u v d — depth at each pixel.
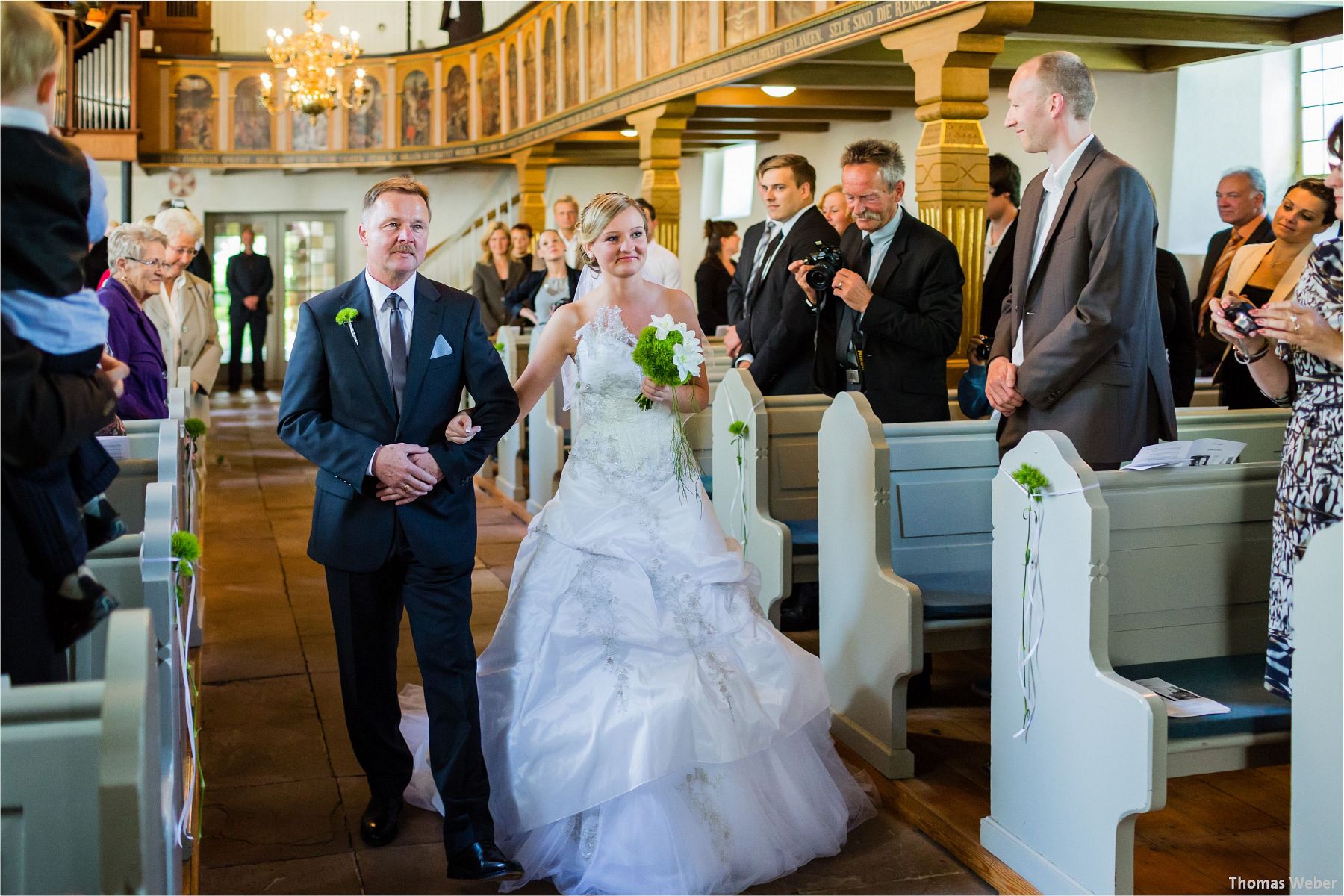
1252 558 2.96
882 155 4.11
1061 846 2.63
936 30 5.89
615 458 3.10
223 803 3.23
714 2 8.76
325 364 2.85
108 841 1.39
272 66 15.56
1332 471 2.49
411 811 3.20
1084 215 3.24
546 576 3.03
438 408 2.84
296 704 4.02
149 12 15.67
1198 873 2.80
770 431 4.37
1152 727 2.37
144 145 15.44
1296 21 7.72
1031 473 2.68
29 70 1.71
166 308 6.42
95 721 1.52
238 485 8.41
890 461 3.53
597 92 11.48
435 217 17.12
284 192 16.58
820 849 2.94
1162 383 3.34
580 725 2.79
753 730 2.81
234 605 5.27
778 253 4.77
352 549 2.82
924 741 3.62
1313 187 4.14
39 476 1.74
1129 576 2.83
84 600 1.80
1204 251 8.96
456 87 15.43
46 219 1.67
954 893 2.79
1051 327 3.34
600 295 3.22
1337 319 2.44
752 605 3.09
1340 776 2.15
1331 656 2.16
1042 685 2.69
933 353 4.11
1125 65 8.70
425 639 2.78
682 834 2.69
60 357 1.73
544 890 2.77
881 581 3.37
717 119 11.16
